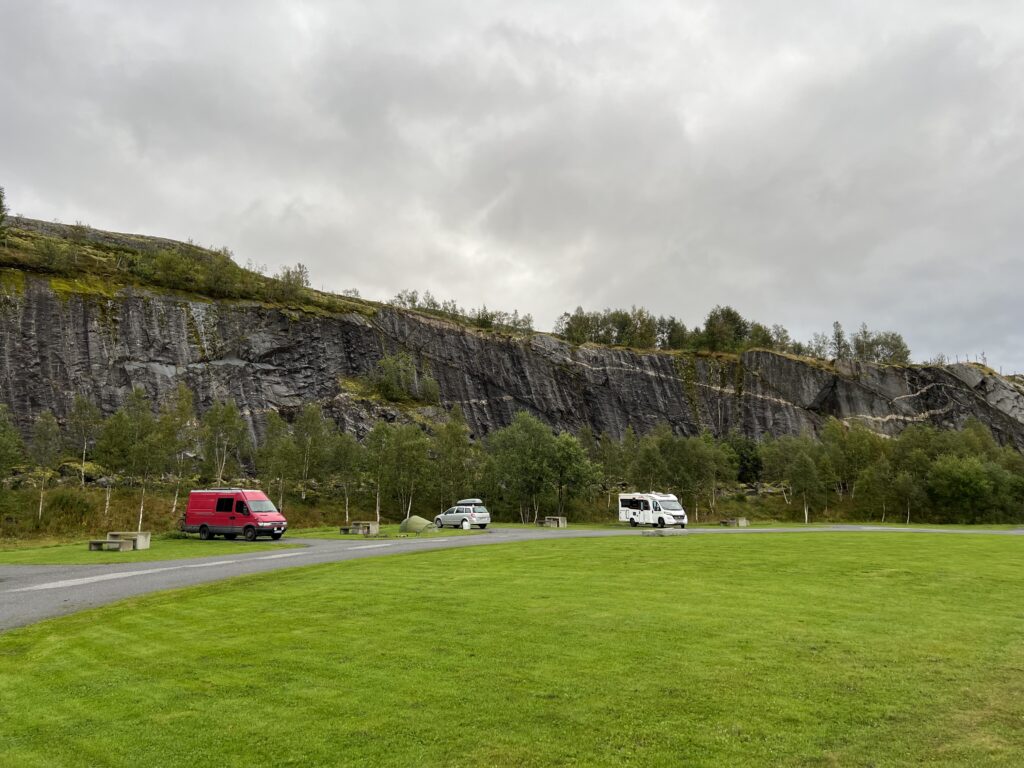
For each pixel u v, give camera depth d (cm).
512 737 781
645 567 2448
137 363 9212
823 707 883
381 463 7806
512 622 1417
